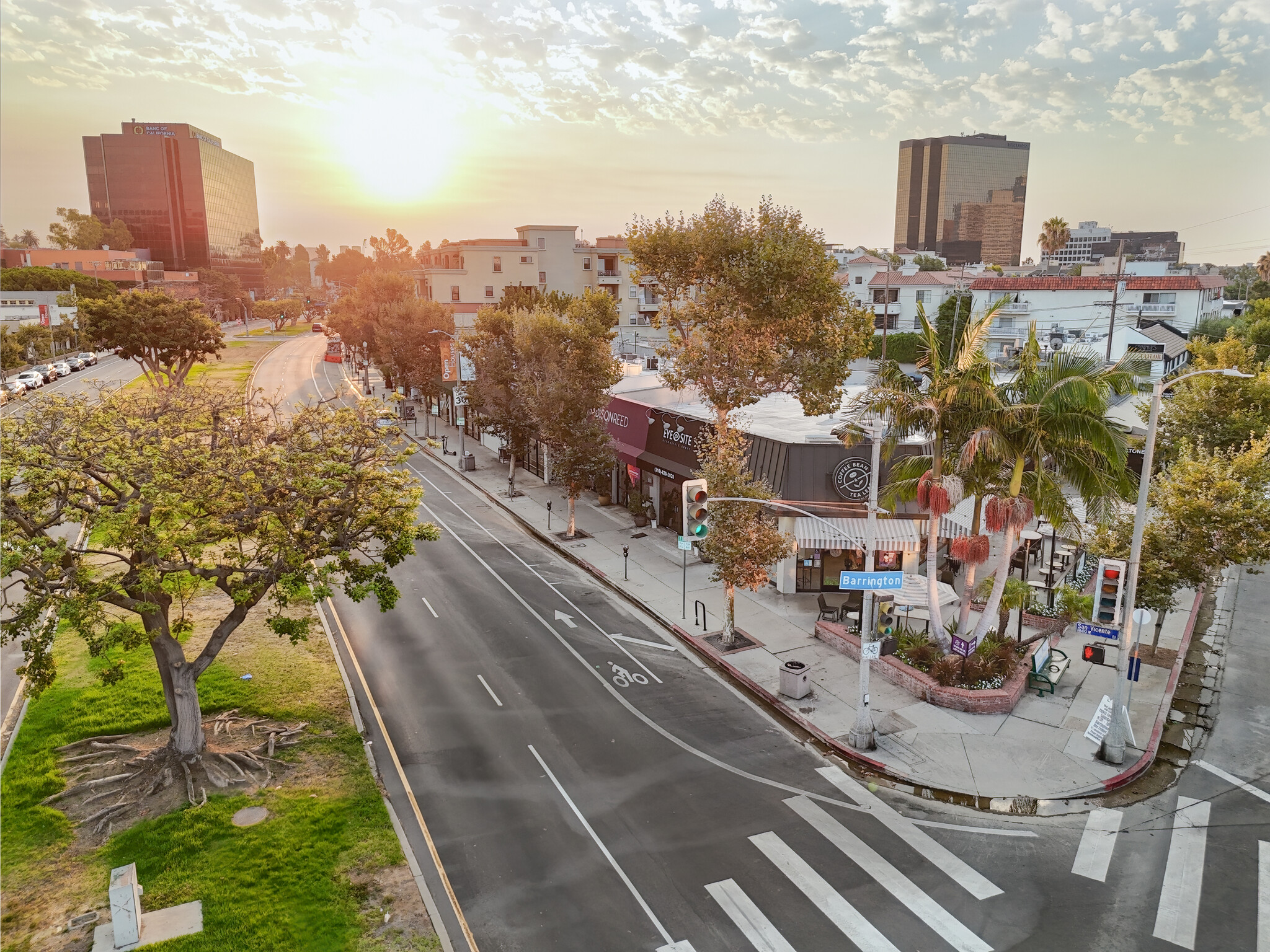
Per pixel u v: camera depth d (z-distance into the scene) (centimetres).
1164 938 1368
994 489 2414
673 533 3900
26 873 1470
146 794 1695
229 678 2241
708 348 2948
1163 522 2517
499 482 5031
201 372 9219
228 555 1798
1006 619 2550
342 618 2836
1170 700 2281
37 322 8819
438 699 2261
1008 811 1756
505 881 1512
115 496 1770
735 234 2919
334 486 1714
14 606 1554
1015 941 1360
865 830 1686
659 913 1428
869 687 2348
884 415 2320
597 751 2003
